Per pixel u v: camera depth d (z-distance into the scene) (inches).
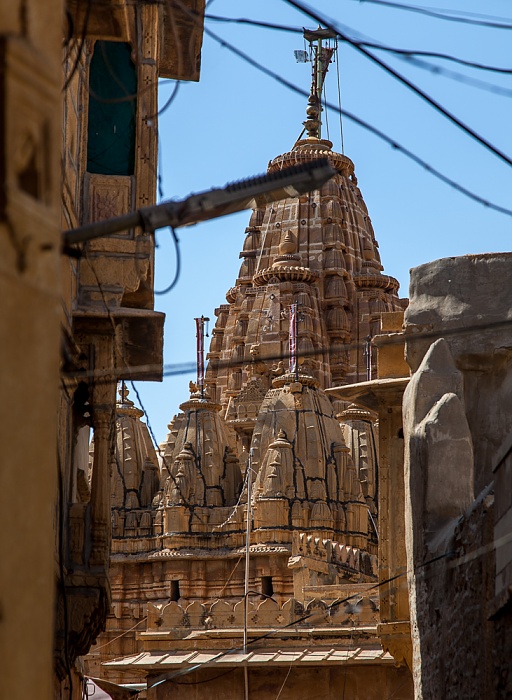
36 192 362.0
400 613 1103.0
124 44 938.7
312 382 3011.8
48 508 360.2
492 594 721.0
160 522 2947.8
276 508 2787.9
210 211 479.2
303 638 1715.1
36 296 357.7
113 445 942.4
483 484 999.0
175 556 2866.6
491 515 732.0
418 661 925.2
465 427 908.0
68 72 843.4
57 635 845.2
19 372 348.2
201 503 2940.5
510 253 1027.9
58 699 858.1
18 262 349.1
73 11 745.6
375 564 2721.5
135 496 3046.3
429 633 882.1
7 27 356.8
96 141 930.1
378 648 1665.8
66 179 808.3
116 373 818.2
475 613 752.3
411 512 935.0
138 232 904.3
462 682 782.5
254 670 1697.8
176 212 475.5
